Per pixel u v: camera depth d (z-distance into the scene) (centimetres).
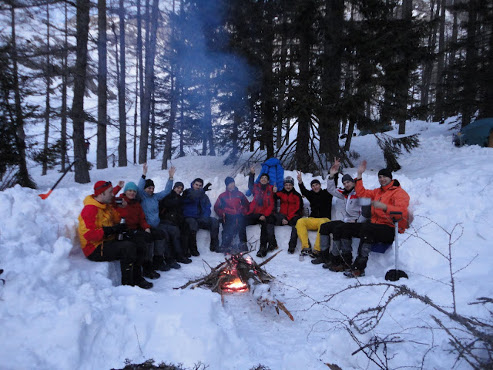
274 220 566
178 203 529
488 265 355
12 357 208
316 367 238
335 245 477
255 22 919
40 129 2105
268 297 345
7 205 382
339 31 920
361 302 338
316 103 866
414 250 410
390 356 238
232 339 264
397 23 934
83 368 221
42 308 248
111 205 419
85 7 996
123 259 383
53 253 311
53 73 931
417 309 297
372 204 430
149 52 1581
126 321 259
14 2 801
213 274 415
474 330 200
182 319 262
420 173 993
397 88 923
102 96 1255
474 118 1758
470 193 497
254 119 958
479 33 1522
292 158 1034
